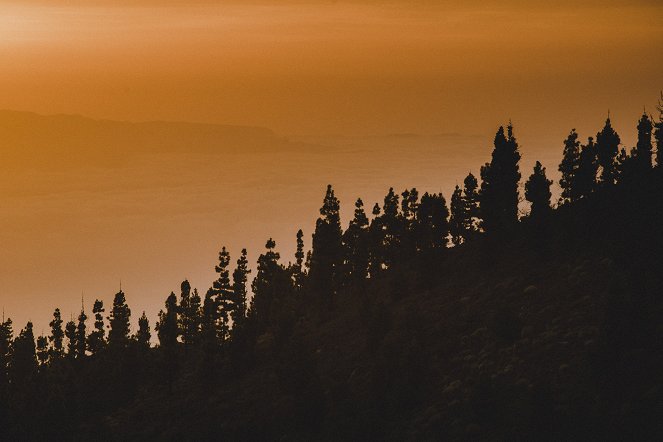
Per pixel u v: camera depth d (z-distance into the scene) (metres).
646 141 136.50
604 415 86.44
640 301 94.56
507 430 91.44
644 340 93.25
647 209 114.25
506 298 128.50
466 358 113.62
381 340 133.00
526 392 96.88
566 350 103.06
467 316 128.25
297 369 128.62
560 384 95.75
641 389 87.94
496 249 147.12
